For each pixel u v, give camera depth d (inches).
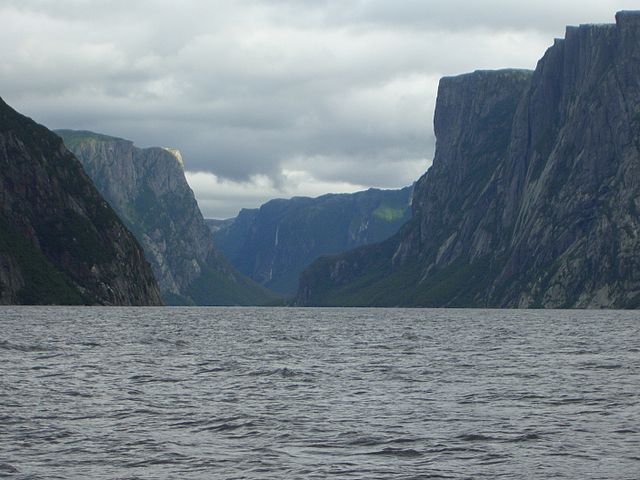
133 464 1596.9
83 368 3257.9
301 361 3735.2
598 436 1854.1
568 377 3051.2
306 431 1926.7
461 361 3777.1
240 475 1521.9
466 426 1990.7
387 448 1745.8
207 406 2290.8
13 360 3523.6
